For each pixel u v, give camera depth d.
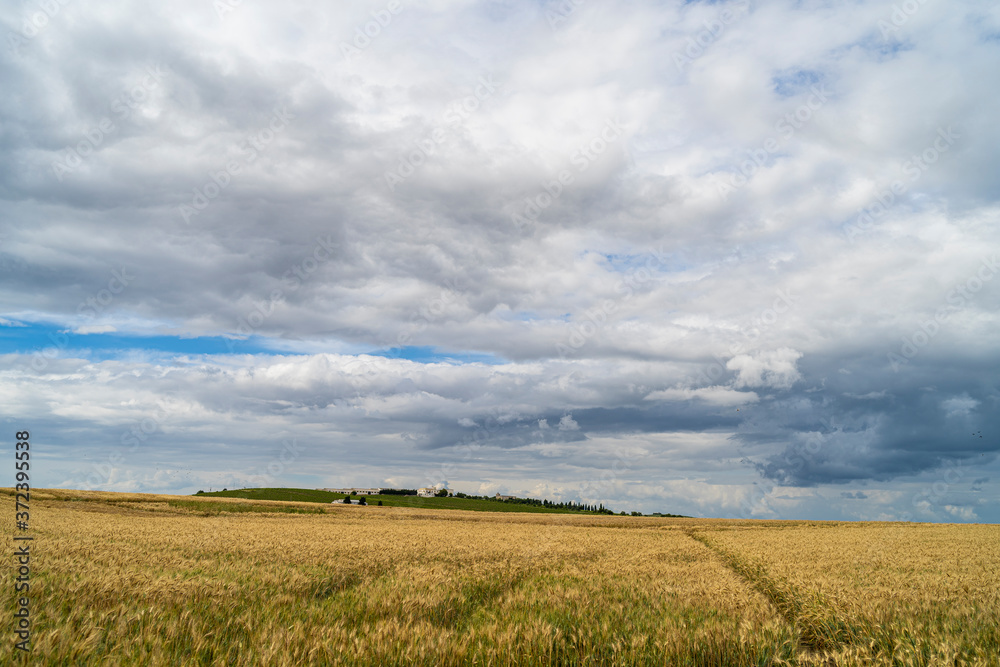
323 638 7.88
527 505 128.38
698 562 21.97
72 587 10.55
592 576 16.33
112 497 65.62
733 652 8.80
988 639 9.17
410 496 143.50
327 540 25.08
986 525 69.50
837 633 10.93
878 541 34.09
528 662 8.00
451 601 11.93
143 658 6.95
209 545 21.19
